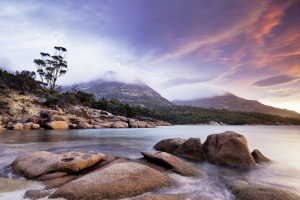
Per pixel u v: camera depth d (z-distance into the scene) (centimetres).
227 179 540
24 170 510
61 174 487
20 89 5412
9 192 391
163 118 15175
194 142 829
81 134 2402
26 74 5769
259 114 19275
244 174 596
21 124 3186
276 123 17525
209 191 435
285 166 712
